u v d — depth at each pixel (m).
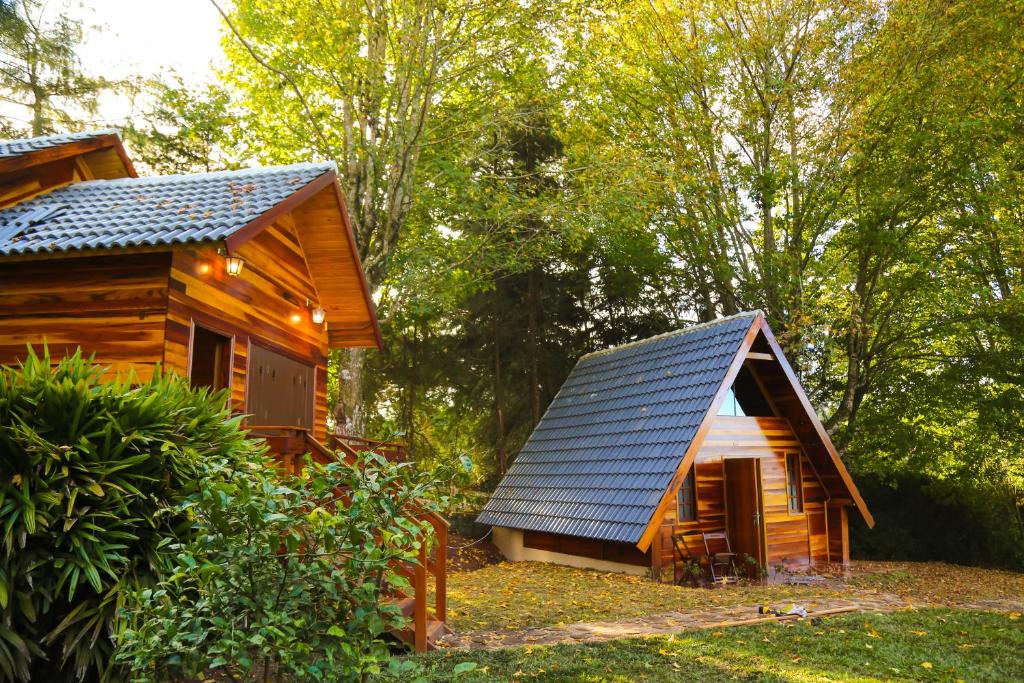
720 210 19.33
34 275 7.58
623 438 14.65
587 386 17.70
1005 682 6.34
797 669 6.45
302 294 11.32
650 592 11.12
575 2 15.72
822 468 15.86
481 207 17.48
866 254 18.38
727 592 11.40
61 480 4.92
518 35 15.94
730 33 18.67
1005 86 16.88
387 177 17.31
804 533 15.49
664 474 12.75
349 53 14.93
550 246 18.89
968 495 18.95
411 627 7.00
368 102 16.16
